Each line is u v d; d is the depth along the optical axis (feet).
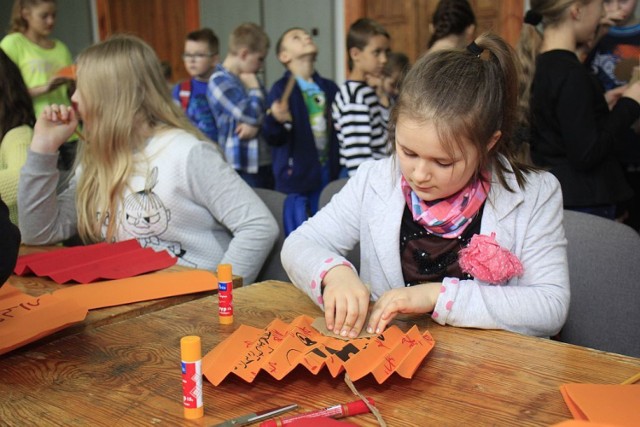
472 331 3.20
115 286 4.11
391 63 9.30
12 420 2.38
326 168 10.02
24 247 5.58
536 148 6.61
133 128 5.64
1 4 22.75
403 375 2.59
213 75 10.78
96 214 5.72
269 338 2.95
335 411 2.34
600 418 2.20
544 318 3.36
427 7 14.26
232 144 10.77
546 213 3.82
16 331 3.17
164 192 5.55
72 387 2.66
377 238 4.05
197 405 2.35
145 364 2.88
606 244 4.33
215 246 5.82
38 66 11.79
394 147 3.74
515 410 2.35
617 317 4.28
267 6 16.61
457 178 3.37
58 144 5.59
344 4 15.19
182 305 3.72
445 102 3.22
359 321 3.11
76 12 22.02
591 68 8.92
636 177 8.52
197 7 18.33
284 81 9.80
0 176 6.25
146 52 5.73
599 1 6.26
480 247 3.59
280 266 5.80
